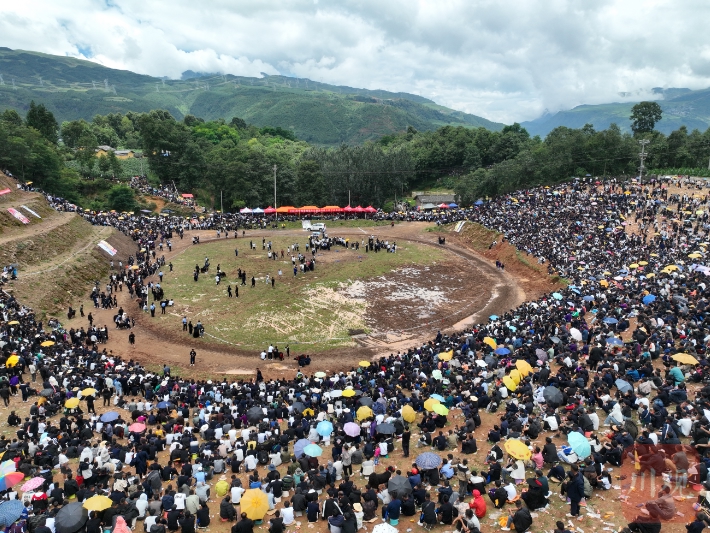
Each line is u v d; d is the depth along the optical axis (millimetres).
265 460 26031
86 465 23047
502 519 19078
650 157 128250
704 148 123375
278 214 122312
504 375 34156
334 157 143125
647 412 25203
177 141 141750
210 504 22453
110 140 193500
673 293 45688
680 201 83750
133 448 26594
